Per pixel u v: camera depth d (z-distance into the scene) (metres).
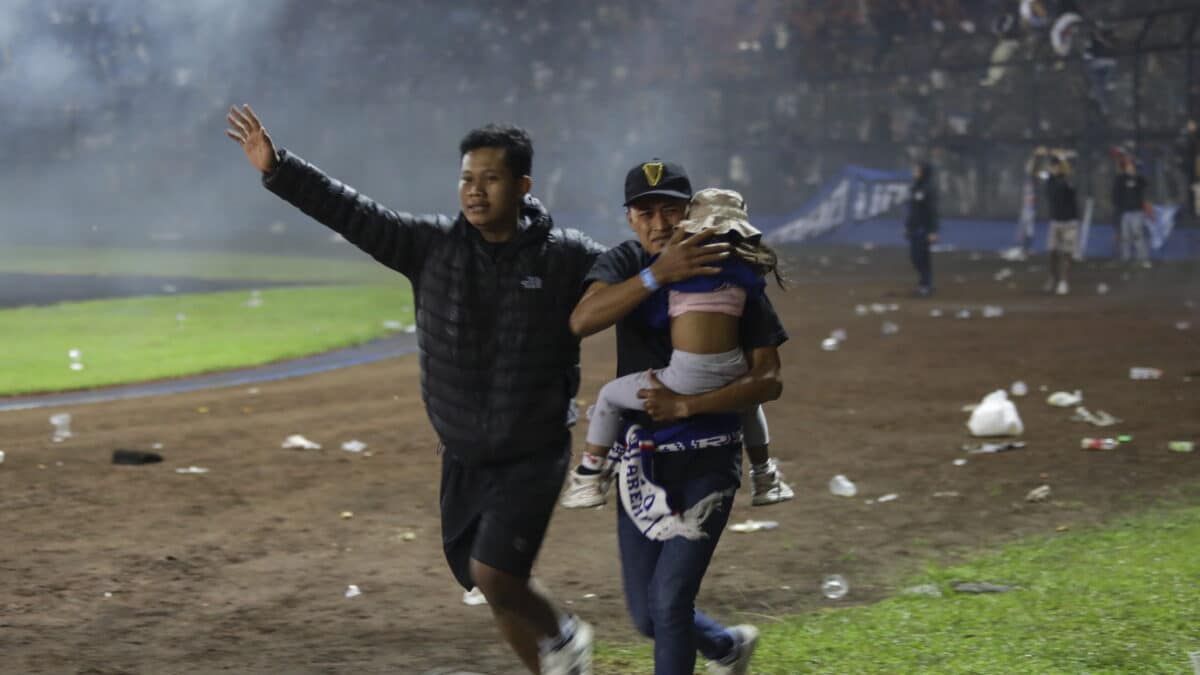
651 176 6.13
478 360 6.24
